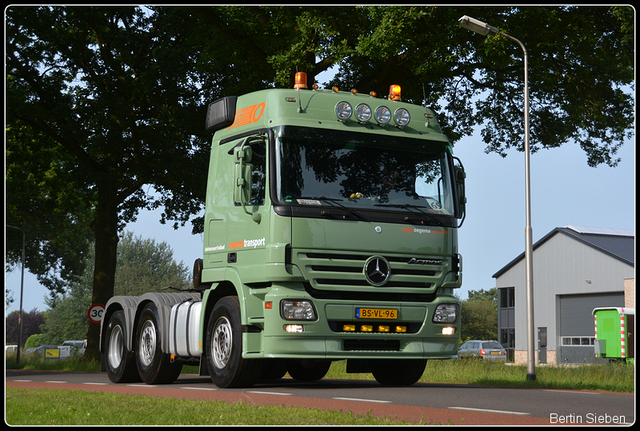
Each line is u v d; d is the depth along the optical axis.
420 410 6.98
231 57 24.30
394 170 9.95
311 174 9.48
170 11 25.55
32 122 28.23
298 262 9.20
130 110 25.30
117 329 12.80
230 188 10.26
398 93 11.03
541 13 20.86
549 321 52.97
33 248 48.44
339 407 7.24
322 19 20.27
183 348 10.98
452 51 20.66
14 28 25.98
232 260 9.97
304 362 10.39
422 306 9.80
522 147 26.58
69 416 6.51
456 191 10.30
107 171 28.03
